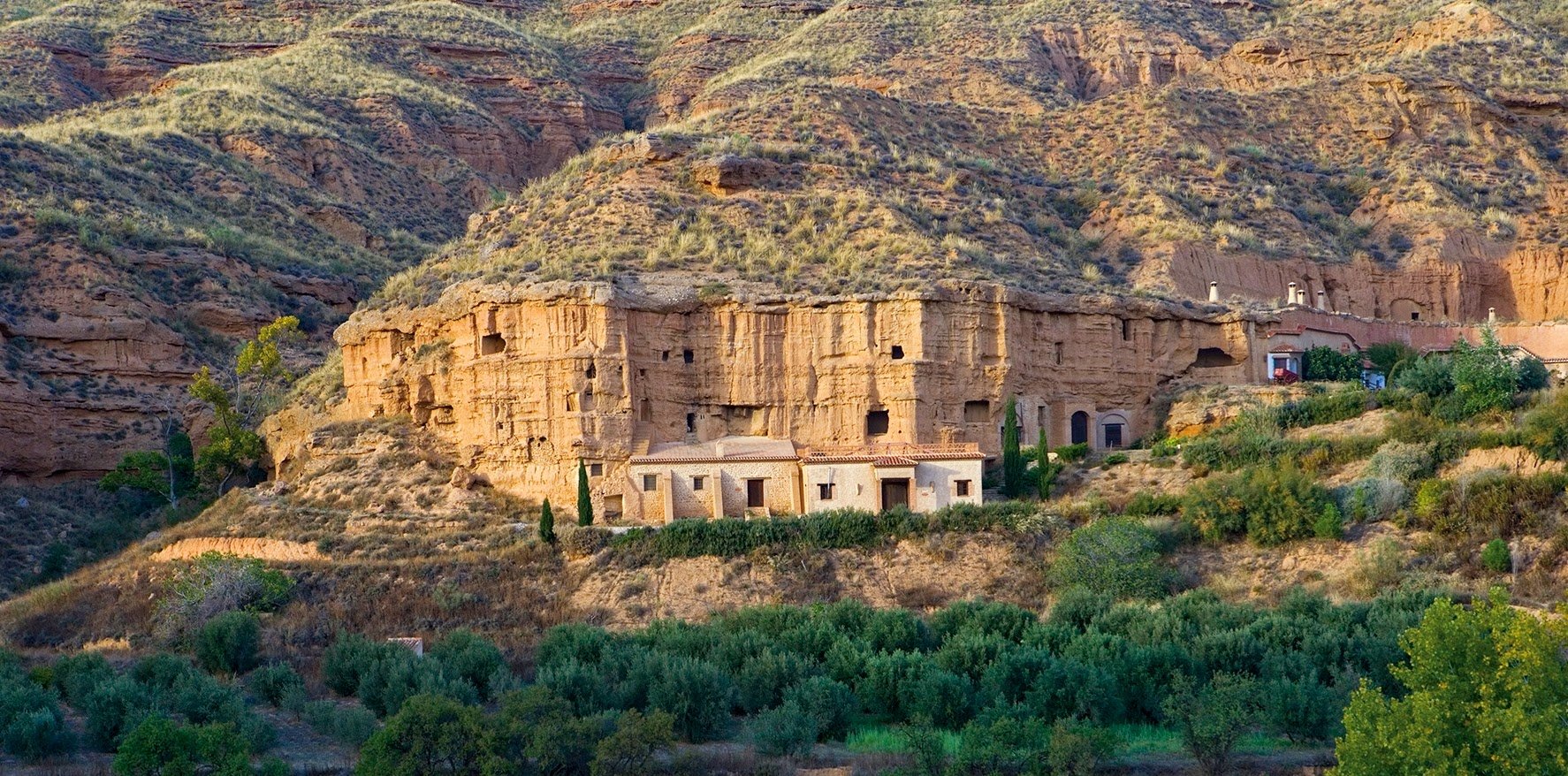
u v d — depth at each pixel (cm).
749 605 8331
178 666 7425
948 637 7269
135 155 17288
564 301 9656
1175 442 9806
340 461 10319
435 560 8956
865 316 9831
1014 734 5978
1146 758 6184
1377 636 6938
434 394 10312
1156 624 7212
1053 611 7706
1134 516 8756
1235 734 6059
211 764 5972
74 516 11531
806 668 6956
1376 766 5100
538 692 6256
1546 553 7719
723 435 9906
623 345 9625
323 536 9438
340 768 6250
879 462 9250
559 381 9600
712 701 6631
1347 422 9475
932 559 8606
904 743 6319
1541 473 8206
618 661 7062
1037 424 10106
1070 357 10356
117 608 9044
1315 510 8456
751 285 10138
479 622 8419
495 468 9769
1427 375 9438
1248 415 9738
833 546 8725
